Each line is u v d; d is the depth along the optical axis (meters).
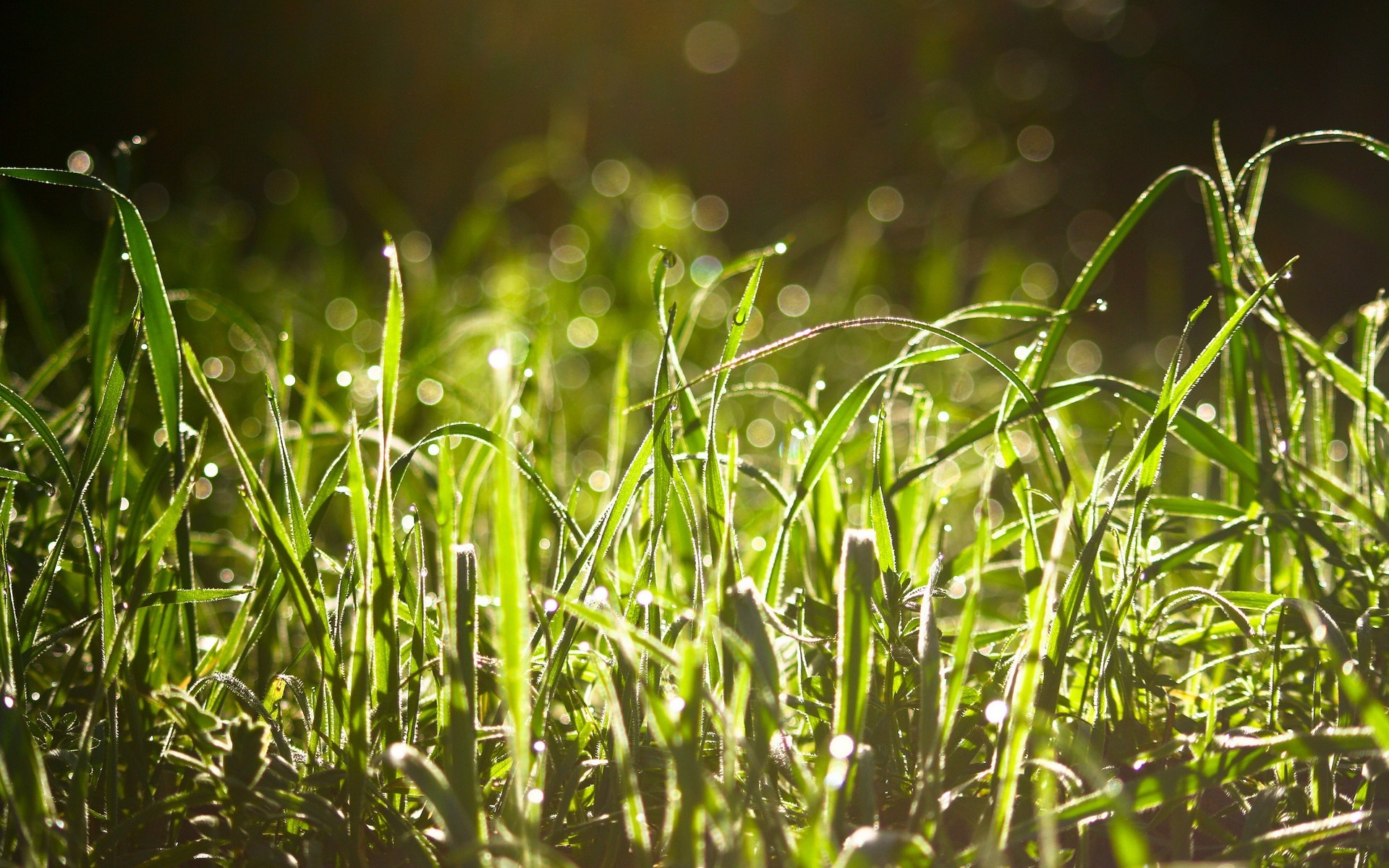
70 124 3.08
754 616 0.74
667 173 3.06
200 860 0.77
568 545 0.84
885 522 0.79
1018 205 3.08
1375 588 0.84
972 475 1.18
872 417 0.83
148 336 0.79
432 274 1.89
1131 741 0.79
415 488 0.94
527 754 0.72
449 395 1.34
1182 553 0.83
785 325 2.14
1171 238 3.05
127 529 0.82
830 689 0.80
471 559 0.76
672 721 0.73
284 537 0.77
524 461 0.81
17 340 1.79
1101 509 0.86
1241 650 0.85
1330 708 0.81
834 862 0.71
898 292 2.70
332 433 0.95
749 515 1.11
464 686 0.75
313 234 2.20
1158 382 1.92
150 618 0.81
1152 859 0.77
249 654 0.82
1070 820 0.74
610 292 2.21
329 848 0.77
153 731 0.79
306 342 1.66
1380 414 0.84
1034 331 0.86
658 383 0.80
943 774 0.77
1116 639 0.79
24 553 0.83
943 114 3.06
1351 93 3.11
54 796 0.78
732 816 0.73
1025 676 0.73
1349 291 2.80
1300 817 0.78
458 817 0.72
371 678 0.76
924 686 0.74
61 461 0.79
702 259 2.17
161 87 3.14
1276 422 0.86
